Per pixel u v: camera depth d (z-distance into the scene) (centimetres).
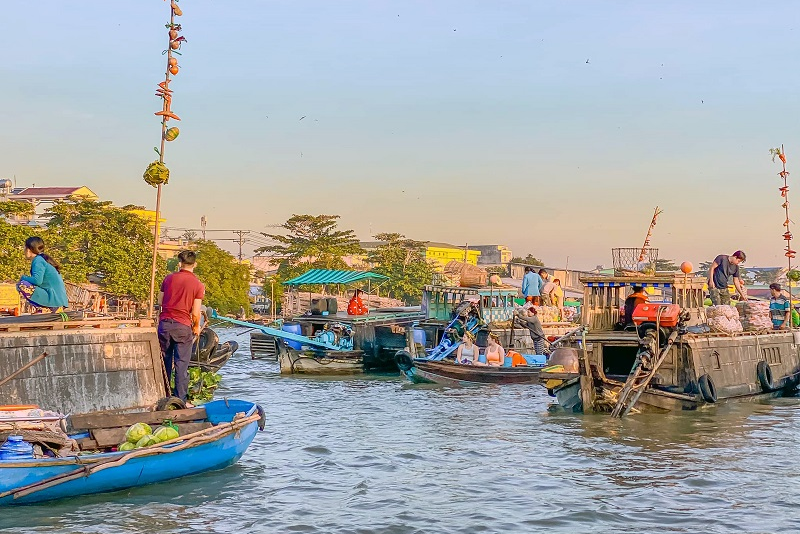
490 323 3319
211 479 1405
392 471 1519
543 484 1426
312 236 9519
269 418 2123
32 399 1369
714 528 1184
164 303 1544
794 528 1182
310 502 1300
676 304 2184
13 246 5409
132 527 1149
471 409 2295
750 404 2328
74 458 1198
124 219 6575
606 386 2130
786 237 2769
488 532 1165
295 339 3284
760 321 2559
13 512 1188
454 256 13688
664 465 1567
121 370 1473
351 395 2630
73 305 3559
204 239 9156
